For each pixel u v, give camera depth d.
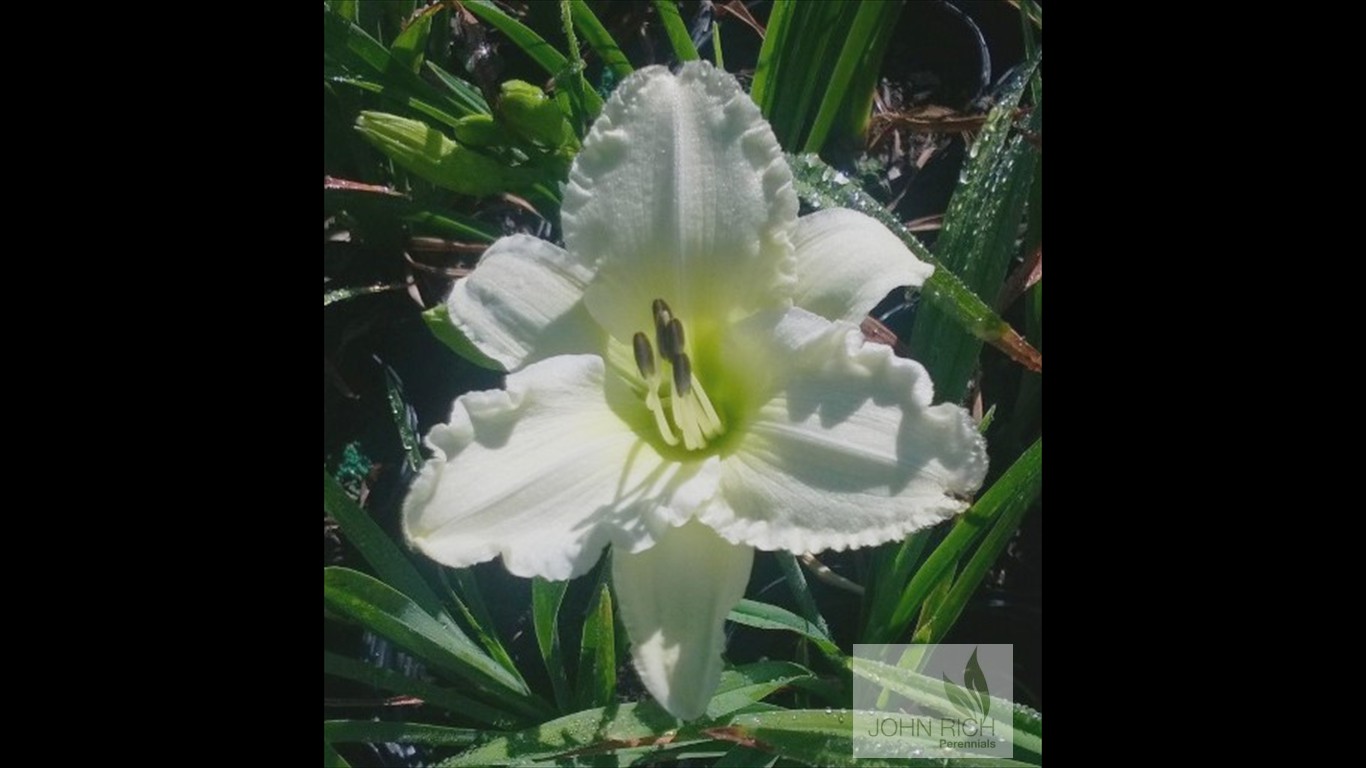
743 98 0.28
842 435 0.26
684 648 0.26
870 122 0.44
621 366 0.29
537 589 0.31
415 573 0.33
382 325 0.42
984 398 0.41
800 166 0.33
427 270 0.42
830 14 0.39
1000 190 0.33
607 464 0.27
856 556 0.39
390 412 0.41
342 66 0.37
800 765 0.31
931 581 0.32
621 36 0.45
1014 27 0.46
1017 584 0.39
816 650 0.36
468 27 0.37
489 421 0.27
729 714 0.30
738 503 0.26
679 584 0.26
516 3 0.45
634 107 0.28
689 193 0.28
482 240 0.42
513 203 0.43
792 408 0.27
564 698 0.32
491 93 0.36
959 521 0.31
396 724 0.31
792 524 0.26
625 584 0.26
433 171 0.36
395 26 0.41
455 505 0.26
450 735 0.31
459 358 0.42
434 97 0.38
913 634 0.35
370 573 0.39
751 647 0.37
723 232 0.28
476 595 0.34
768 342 0.28
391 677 0.32
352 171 0.42
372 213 0.41
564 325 0.29
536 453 0.27
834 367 0.27
